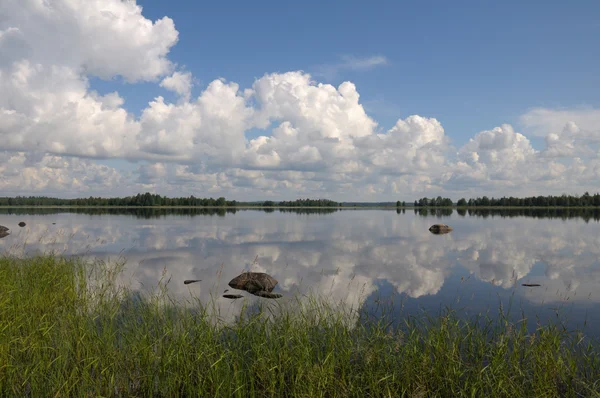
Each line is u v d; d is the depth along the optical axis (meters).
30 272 14.25
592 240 32.03
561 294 13.83
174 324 8.97
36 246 26.80
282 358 7.25
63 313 9.70
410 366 7.06
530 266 19.95
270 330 8.52
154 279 16.36
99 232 38.78
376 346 7.68
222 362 7.16
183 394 6.79
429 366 7.10
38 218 66.31
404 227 49.19
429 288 14.82
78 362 7.12
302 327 8.58
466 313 11.23
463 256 23.44
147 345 7.63
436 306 12.06
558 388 6.82
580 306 12.17
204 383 6.61
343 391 6.54
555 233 38.50
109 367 7.20
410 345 7.79
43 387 6.54
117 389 6.83
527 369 7.14
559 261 21.53
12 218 65.69
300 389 6.48
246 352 7.63
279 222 60.44
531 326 10.09
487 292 14.11
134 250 25.55
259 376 6.93
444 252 25.20
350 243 30.41
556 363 6.95
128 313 10.30
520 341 8.11
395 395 6.41
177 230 42.19
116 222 55.94
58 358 7.07
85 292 11.97
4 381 6.54
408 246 28.33
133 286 14.82
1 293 10.56
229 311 11.31
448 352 7.39
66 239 31.94
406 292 14.12
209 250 25.91
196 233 38.66
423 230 43.84
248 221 62.75
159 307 10.95
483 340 8.25
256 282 14.91
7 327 8.35
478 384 6.61
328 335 8.26
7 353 7.19
